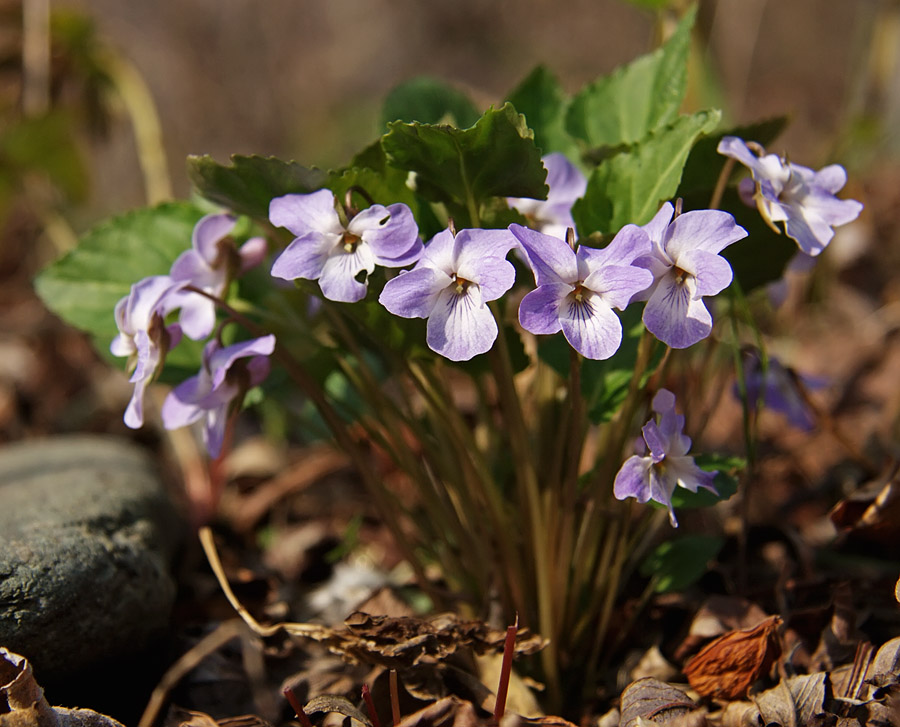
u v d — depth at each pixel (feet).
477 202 1.00
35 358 1.86
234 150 3.84
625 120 1.12
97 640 1.03
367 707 0.99
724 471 1.01
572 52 4.85
